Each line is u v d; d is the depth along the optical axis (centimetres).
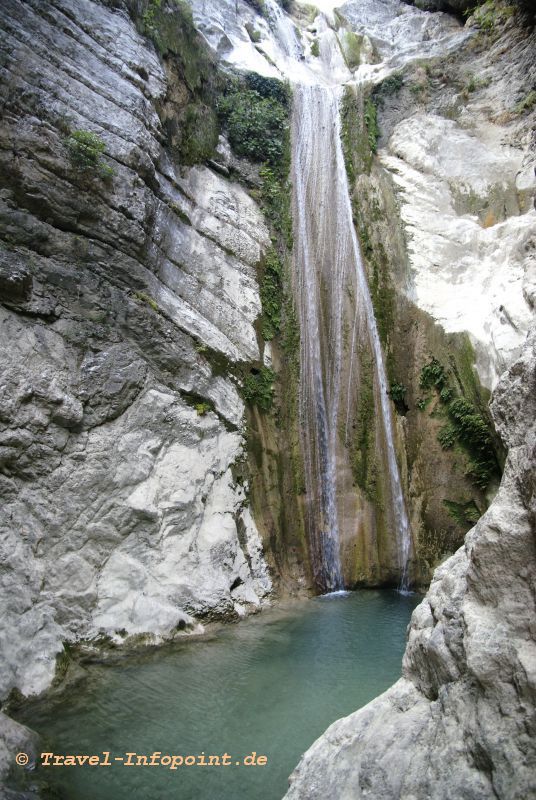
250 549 891
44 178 784
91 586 697
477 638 320
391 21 1770
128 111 923
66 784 454
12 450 675
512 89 1330
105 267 839
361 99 1430
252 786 463
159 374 862
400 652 734
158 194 977
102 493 743
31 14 845
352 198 1333
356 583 1005
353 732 379
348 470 1069
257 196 1223
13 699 559
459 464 997
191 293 977
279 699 604
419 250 1181
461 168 1289
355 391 1127
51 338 753
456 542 987
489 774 286
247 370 1014
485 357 970
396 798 313
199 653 704
